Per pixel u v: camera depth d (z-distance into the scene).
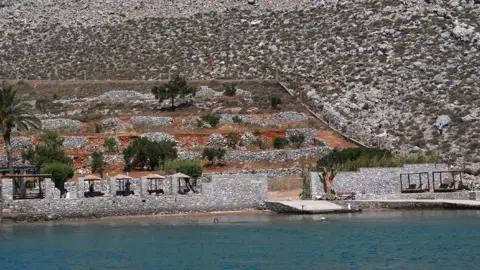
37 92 184.00
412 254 67.81
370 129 147.88
